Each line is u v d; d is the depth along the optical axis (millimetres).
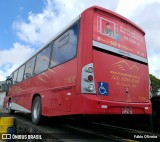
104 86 5309
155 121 6230
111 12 6035
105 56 5559
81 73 5148
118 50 5906
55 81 6586
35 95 8555
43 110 7305
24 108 9992
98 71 5309
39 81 8234
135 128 6758
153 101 6488
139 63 6465
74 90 5297
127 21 6418
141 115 6332
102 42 5605
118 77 5684
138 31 6809
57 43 7012
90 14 5617
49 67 7344
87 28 5469
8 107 14375
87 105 4906
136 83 6160
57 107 6156
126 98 5727
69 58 5859
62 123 8312
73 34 5926
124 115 5949
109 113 5141
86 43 5340
